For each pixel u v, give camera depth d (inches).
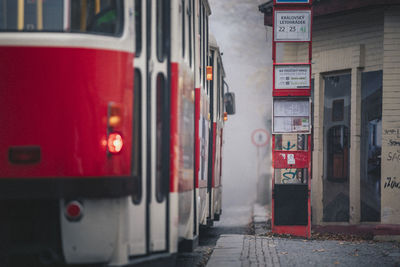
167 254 509.7
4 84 430.3
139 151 488.1
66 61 434.6
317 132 1203.9
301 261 696.4
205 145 895.7
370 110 1104.8
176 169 524.4
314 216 1200.2
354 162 1121.4
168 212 517.0
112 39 448.5
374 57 1101.7
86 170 430.9
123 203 444.5
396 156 1033.5
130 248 475.8
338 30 1173.7
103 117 438.0
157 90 511.2
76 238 430.0
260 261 690.8
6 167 427.2
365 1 1063.0
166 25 526.9
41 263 437.1
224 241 877.8
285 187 962.1
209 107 1028.5
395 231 986.7
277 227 963.3
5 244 432.8
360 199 1119.6
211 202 1024.2
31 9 439.2
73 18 442.9
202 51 868.0
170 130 523.8
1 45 431.2
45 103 431.2
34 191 422.6
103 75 441.1
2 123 429.7
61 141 430.3
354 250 799.7
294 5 962.7
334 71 1175.0
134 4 474.6
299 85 954.1
